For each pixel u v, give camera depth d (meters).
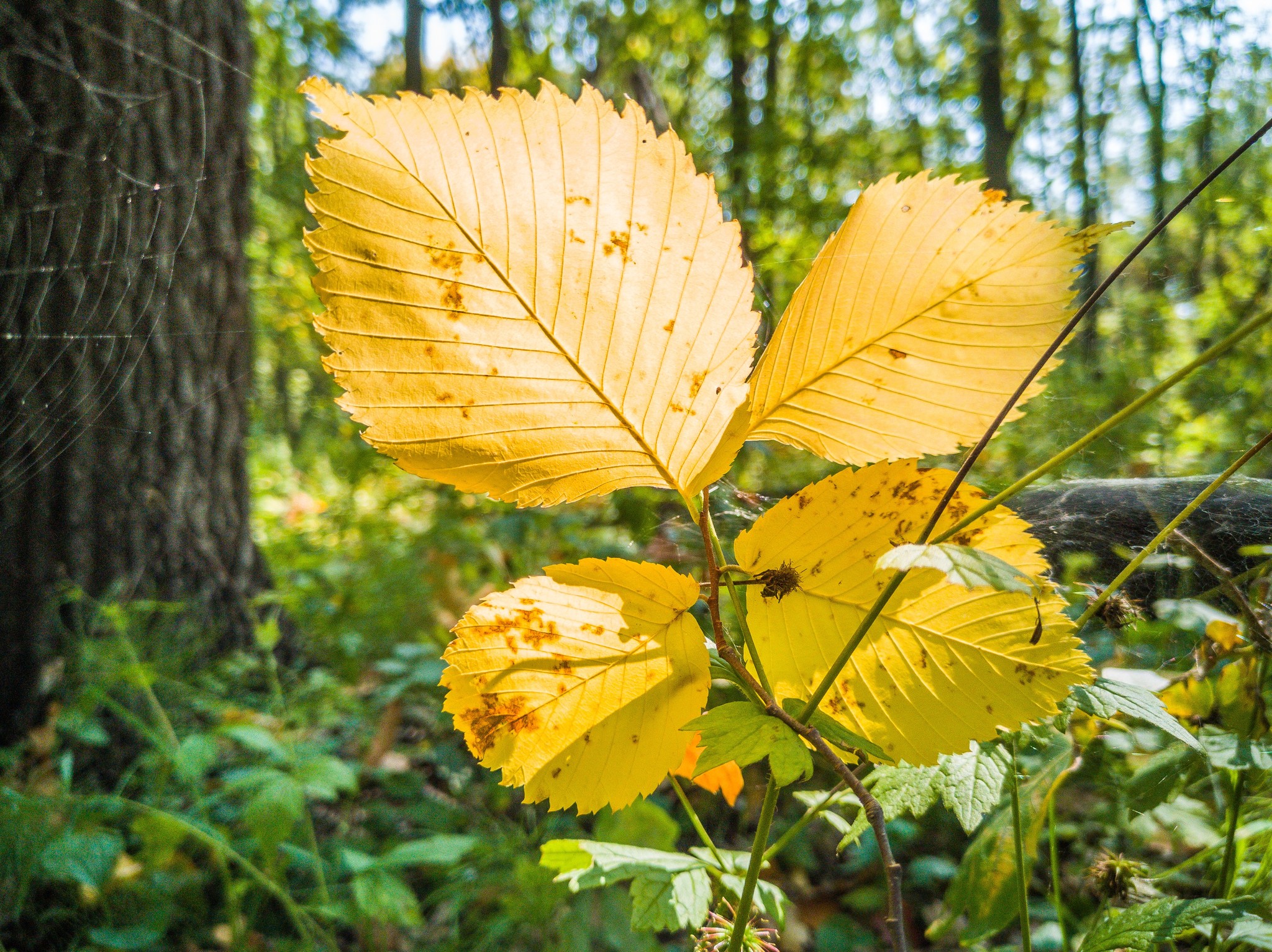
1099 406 1.25
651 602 0.22
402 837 0.99
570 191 0.20
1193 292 1.64
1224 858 0.37
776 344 0.21
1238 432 1.22
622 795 0.22
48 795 0.93
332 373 0.20
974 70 4.64
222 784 1.02
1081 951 0.31
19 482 1.17
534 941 0.77
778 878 0.89
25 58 1.13
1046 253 0.21
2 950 0.74
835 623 0.24
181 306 1.33
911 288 0.21
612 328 0.20
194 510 1.36
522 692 0.22
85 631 1.17
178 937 0.84
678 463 0.21
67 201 1.19
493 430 0.20
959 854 0.88
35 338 1.17
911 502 0.23
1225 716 0.36
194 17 1.33
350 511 2.24
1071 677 0.23
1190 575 0.45
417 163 0.19
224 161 1.41
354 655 1.43
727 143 4.26
